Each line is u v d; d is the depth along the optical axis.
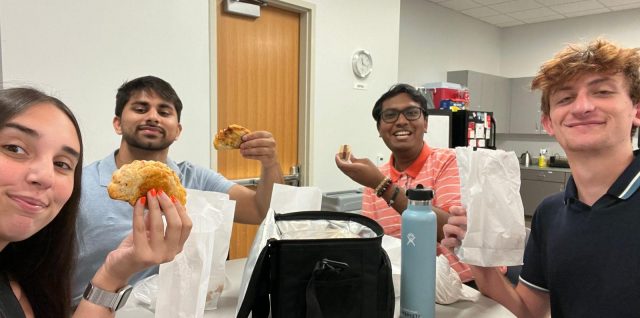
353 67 3.40
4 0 1.84
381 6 3.59
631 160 0.95
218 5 2.67
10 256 0.78
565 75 0.93
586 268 0.95
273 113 3.06
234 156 2.86
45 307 0.81
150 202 0.68
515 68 6.14
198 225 0.86
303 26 3.11
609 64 0.89
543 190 5.16
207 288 0.90
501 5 5.02
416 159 1.68
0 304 0.69
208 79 2.59
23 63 1.92
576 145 0.94
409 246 0.86
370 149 3.63
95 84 2.14
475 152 0.92
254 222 1.53
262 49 2.95
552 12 5.30
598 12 5.27
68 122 0.67
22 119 0.60
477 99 5.29
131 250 0.69
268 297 0.82
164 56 2.38
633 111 0.94
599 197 0.97
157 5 2.33
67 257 0.82
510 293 1.07
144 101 1.39
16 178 0.59
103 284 0.70
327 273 0.75
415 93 1.66
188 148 2.53
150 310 0.96
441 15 5.14
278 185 1.23
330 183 3.37
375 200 1.71
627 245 0.89
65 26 2.02
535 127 5.65
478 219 0.91
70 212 0.78
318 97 3.20
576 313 0.96
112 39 2.18
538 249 1.13
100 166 1.44
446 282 1.02
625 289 0.88
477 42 5.76
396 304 0.99
